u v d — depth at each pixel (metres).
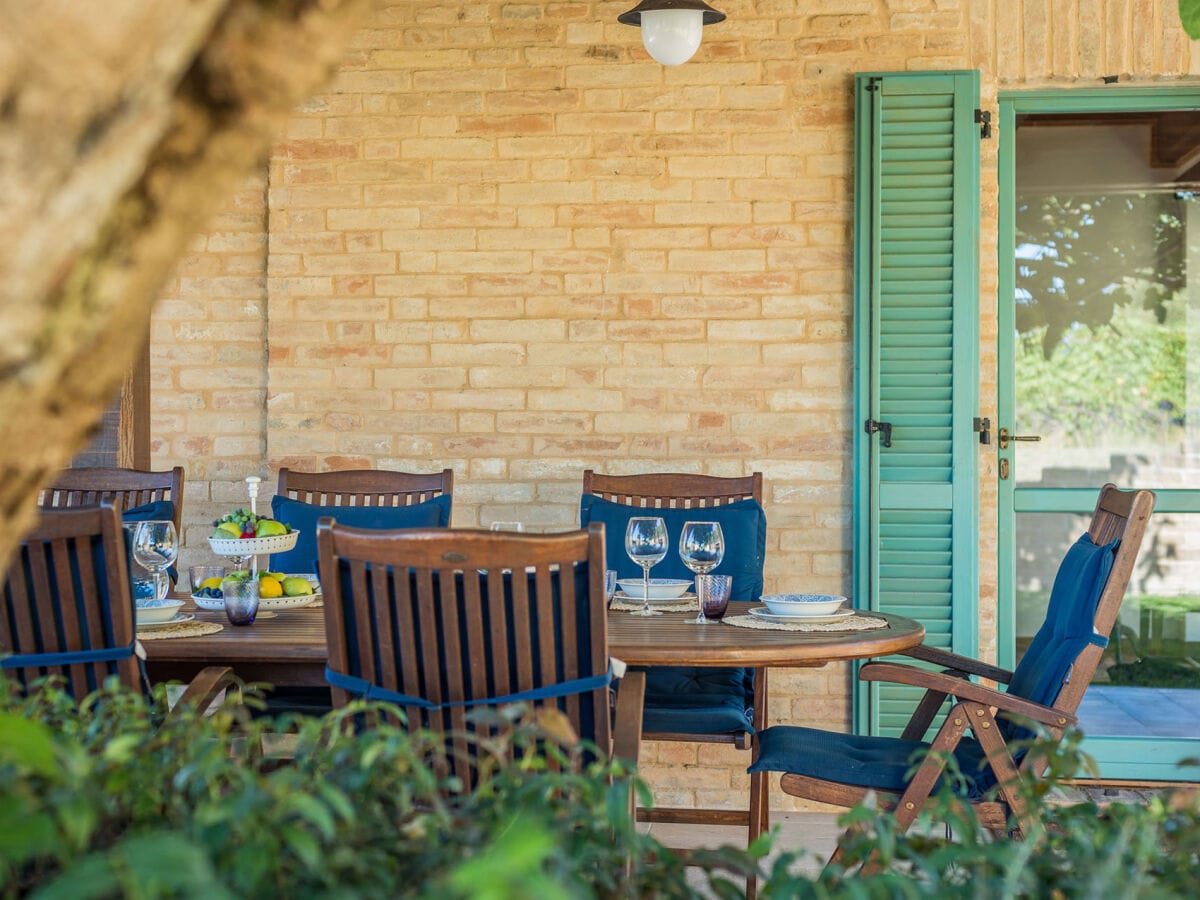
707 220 3.98
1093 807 1.21
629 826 1.05
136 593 2.69
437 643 1.85
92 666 2.10
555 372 4.04
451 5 4.05
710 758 3.97
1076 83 3.97
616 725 2.05
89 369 0.79
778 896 0.99
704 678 3.20
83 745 1.25
